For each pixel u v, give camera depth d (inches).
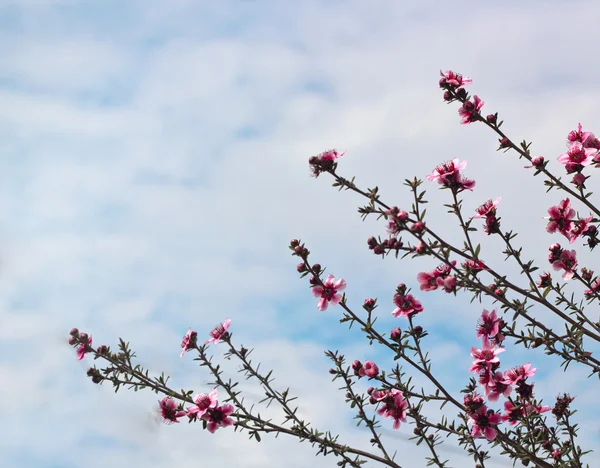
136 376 216.1
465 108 204.4
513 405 200.8
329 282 207.9
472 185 187.2
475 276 188.2
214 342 215.8
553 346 193.9
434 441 199.2
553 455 200.2
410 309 203.8
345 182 188.7
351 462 200.1
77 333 222.7
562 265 210.7
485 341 194.1
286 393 209.8
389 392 207.6
